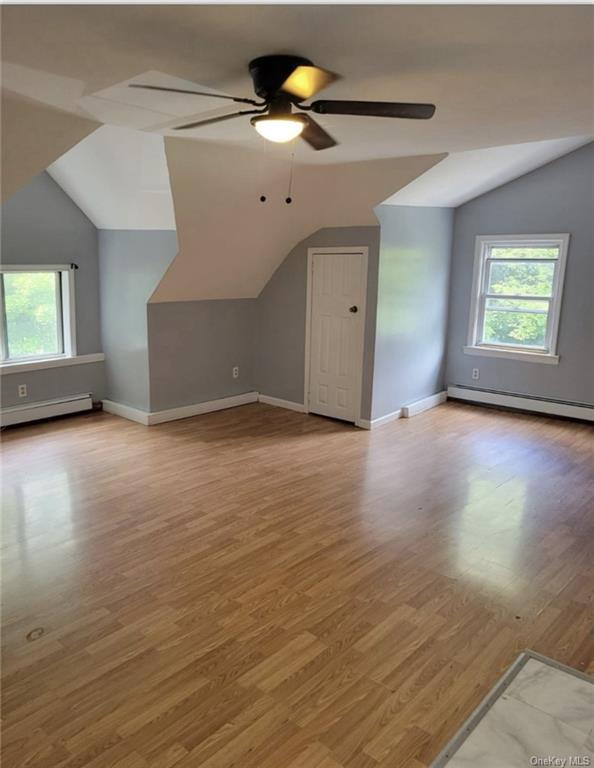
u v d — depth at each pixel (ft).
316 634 8.77
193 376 20.02
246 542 11.52
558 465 16.07
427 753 6.70
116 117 11.22
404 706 7.39
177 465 15.56
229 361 21.16
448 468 15.72
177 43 7.50
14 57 8.07
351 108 7.92
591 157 18.56
